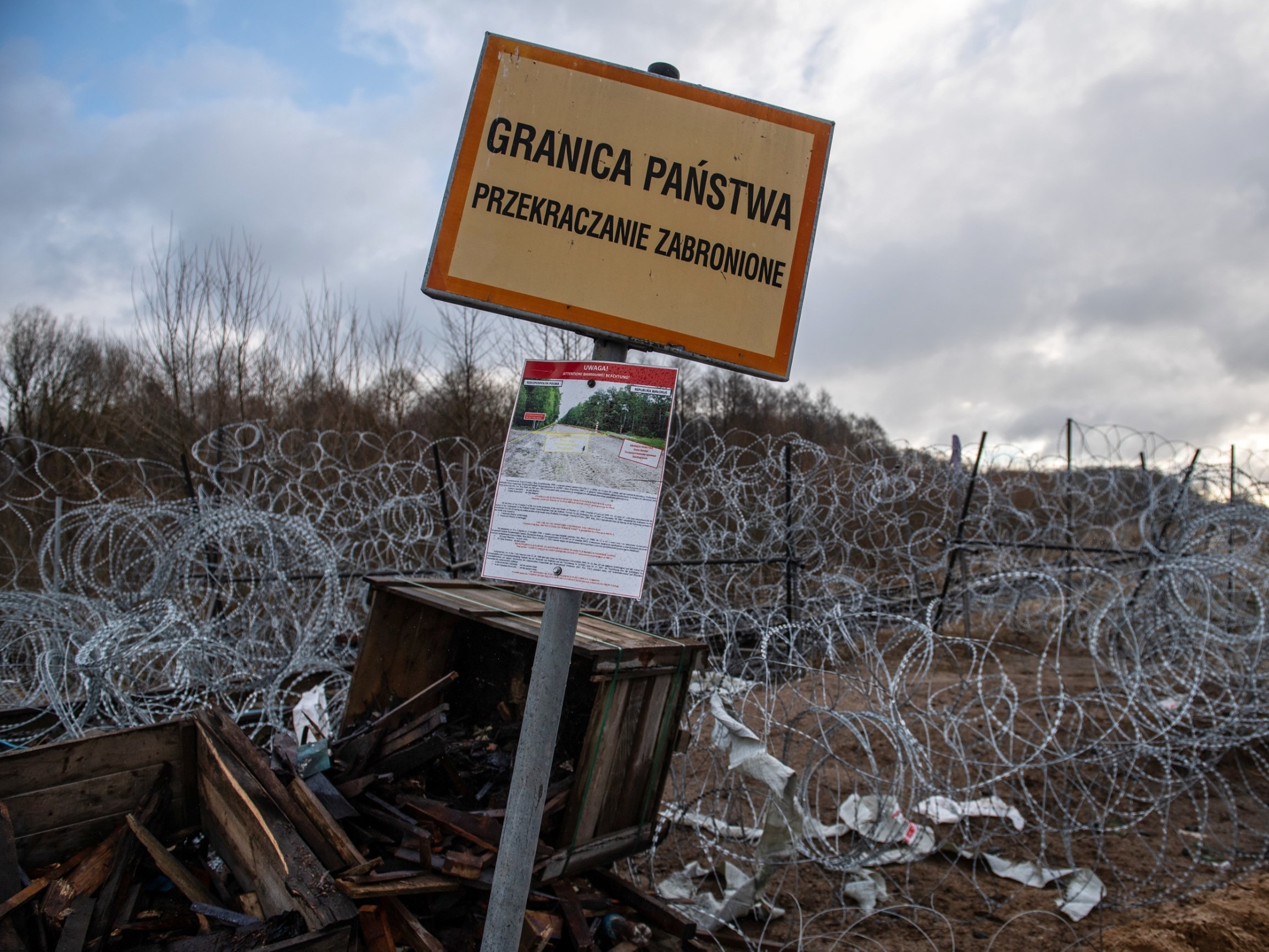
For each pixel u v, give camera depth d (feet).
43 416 57.31
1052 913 12.68
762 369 6.65
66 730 14.69
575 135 6.53
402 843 8.65
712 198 6.66
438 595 11.48
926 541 30.73
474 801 9.77
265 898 7.74
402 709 10.70
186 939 7.39
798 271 6.80
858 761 18.25
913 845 13.48
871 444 29.53
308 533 17.48
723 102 6.77
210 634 15.72
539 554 6.21
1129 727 20.31
